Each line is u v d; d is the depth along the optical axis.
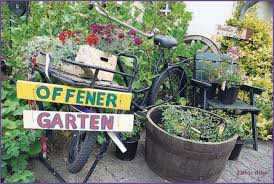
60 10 3.78
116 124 2.39
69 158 2.86
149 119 3.17
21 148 2.65
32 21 3.63
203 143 2.82
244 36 4.86
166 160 3.01
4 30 3.67
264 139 4.29
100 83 2.43
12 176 2.60
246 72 4.91
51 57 2.48
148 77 3.62
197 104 4.05
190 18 4.88
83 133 2.73
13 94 2.92
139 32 3.48
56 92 2.26
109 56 2.61
